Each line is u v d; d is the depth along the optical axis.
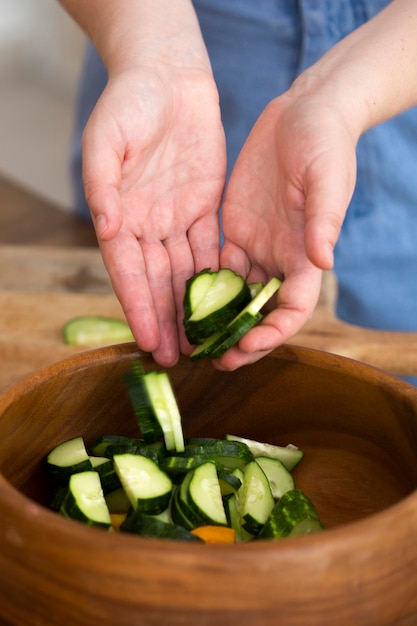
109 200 0.73
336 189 0.71
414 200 1.11
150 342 0.72
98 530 0.55
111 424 0.72
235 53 1.09
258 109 1.10
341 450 0.72
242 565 0.54
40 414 0.68
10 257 1.11
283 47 1.07
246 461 0.70
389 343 0.93
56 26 2.91
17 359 0.94
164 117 0.80
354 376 0.70
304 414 0.73
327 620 0.56
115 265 0.77
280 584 0.55
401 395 0.68
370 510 0.70
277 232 0.76
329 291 1.02
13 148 2.60
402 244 1.13
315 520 0.67
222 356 0.71
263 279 0.79
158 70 0.83
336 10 1.04
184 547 0.55
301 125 0.75
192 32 0.87
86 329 0.96
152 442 0.71
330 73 0.81
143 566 0.55
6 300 1.02
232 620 0.55
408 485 0.69
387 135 1.08
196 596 0.55
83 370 0.70
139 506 0.65
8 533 0.57
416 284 1.15
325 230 0.69
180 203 0.81
